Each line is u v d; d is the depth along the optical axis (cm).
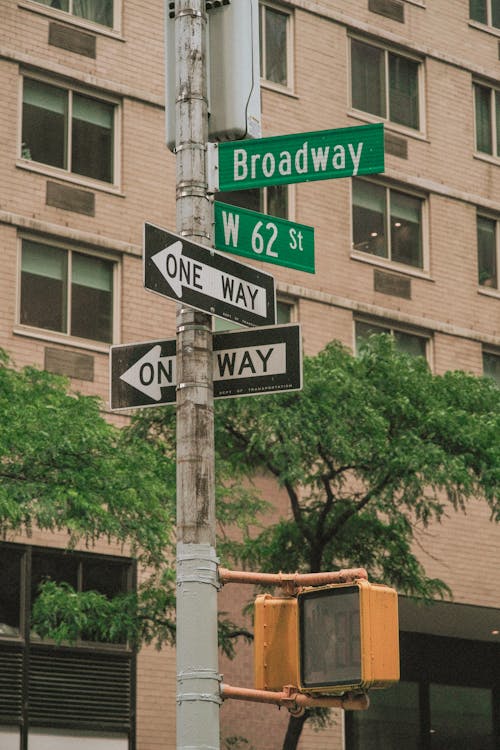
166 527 2297
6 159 3155
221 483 2681
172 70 1057
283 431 2428
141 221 3341
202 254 968
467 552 3697
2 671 2917
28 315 3128
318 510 2866
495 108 4162
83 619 2411
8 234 3116
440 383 2650
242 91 1050
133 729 3064
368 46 3897
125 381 999
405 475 2517
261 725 3338
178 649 888
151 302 3306
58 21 3300
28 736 2923
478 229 4050
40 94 3253
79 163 3284
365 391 2516
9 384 2292
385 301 3750
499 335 3997
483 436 2525
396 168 3853
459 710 3950
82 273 3231
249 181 1018
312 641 827
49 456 2194
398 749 3759
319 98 3741
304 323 3553
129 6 3441
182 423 940
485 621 3812
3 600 2953
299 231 1053
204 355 956
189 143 1005
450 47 4069
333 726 3438
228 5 1059
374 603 805
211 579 899
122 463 2288
